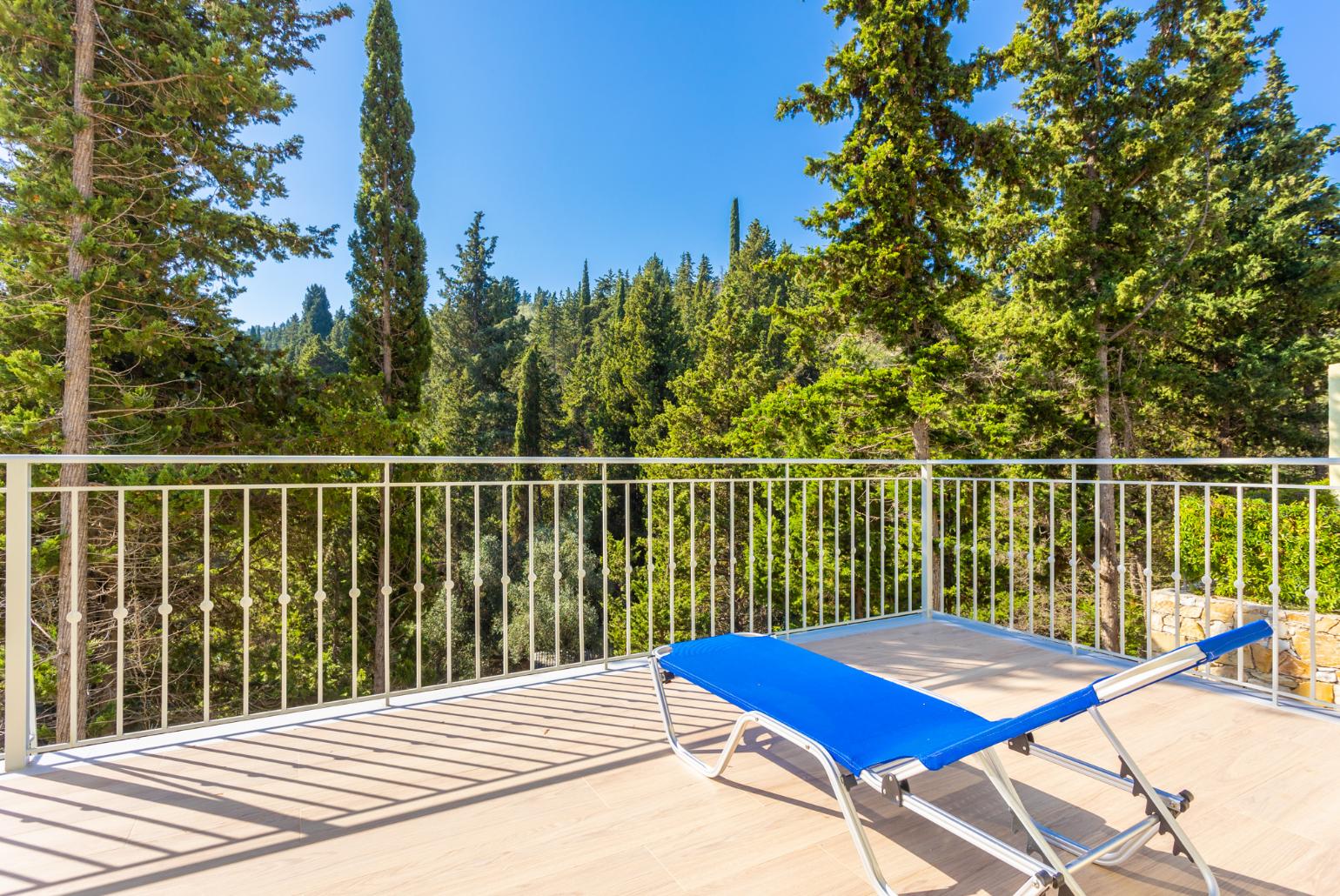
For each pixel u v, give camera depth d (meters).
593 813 1.80
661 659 2.11
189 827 1.72
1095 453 10.86
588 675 2.89
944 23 8.52
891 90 8.61
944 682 2.82
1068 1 10.30
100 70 7.59
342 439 10.38
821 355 12.77
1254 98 13.53
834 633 3.57
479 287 26.94
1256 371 12.28
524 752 2.16
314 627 11.64
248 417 10.25
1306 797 1.89
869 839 1.68
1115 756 2.14
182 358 9.59
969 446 9.82
